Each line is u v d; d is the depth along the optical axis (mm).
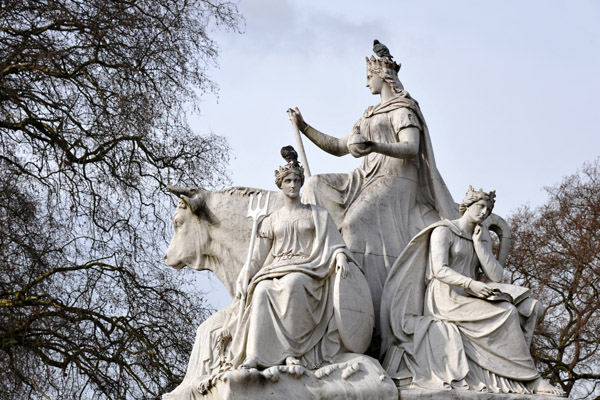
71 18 16328
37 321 15539
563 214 18469
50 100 16094
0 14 16094
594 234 18016
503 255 10320
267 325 9055
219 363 9359
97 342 15531
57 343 15680
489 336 9359
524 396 9133
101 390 15320
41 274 15625
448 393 9023
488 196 9773
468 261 9742
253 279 9312
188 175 16812
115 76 16594
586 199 18672
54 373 15367
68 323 15656
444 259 9586
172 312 16109
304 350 9102
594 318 17953
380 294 9836
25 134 16219
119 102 16297
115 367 15742
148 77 16781
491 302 9438
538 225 18609
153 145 16688
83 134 16344
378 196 10195
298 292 9102
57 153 16250
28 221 15594
